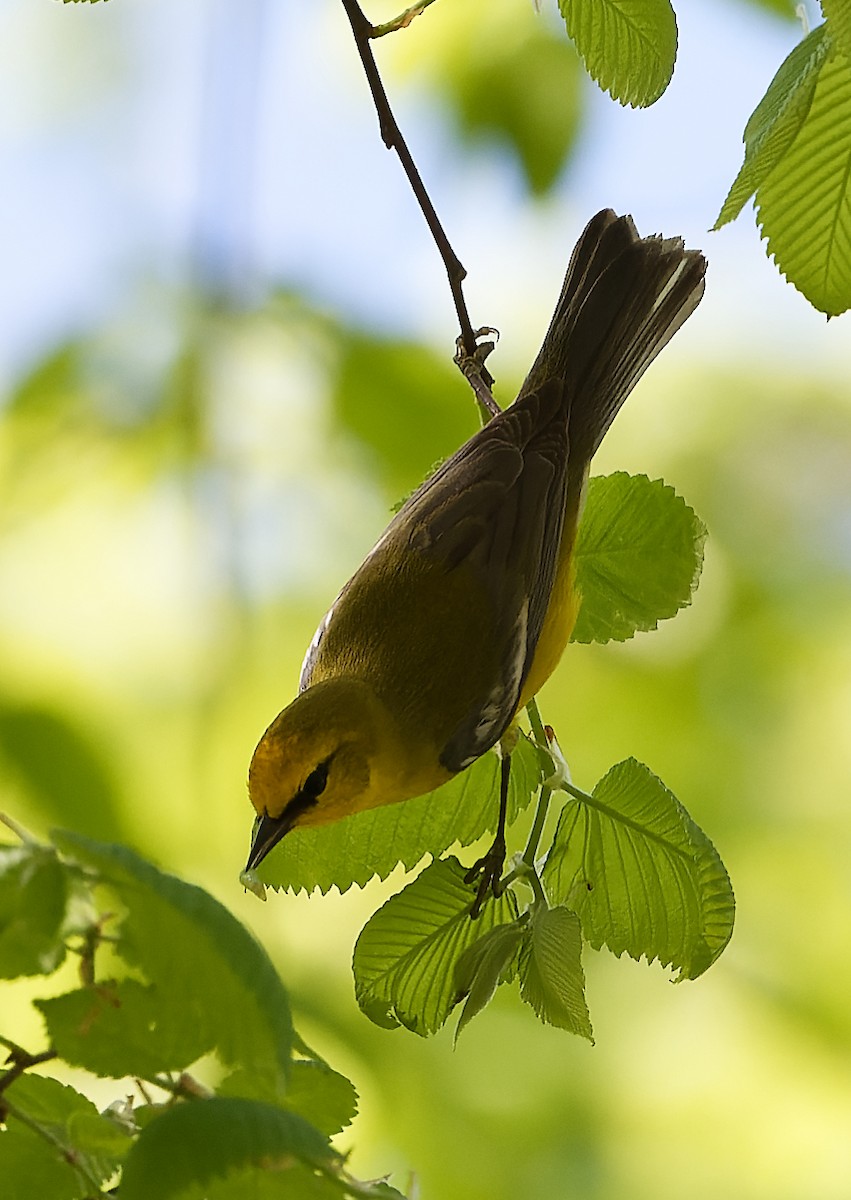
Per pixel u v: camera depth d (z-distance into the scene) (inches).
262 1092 120.8
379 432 129.8
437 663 126.5
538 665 127.2
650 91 123.7
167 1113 119.7
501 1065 132.0
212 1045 120.0
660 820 123.6
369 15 131.0
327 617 127.3
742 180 122.4
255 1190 120.1
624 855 123.8
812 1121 133.2
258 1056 119.9
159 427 129.8
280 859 125.3
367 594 127.1
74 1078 128.3
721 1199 132.6
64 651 130.2
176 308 129.9
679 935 123.6
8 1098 120.8
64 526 130.1
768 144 122.3
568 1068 132.5
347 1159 120.0
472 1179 131.0
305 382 129.9
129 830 127.3
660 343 128.3
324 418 129.8
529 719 124.4
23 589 130.2
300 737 125.3
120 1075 120.2
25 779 127.1
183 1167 117.3
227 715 129.9
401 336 130.1
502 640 126.6
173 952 119.8
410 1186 120.4
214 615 129.8
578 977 122.8
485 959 122.9
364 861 125.3
